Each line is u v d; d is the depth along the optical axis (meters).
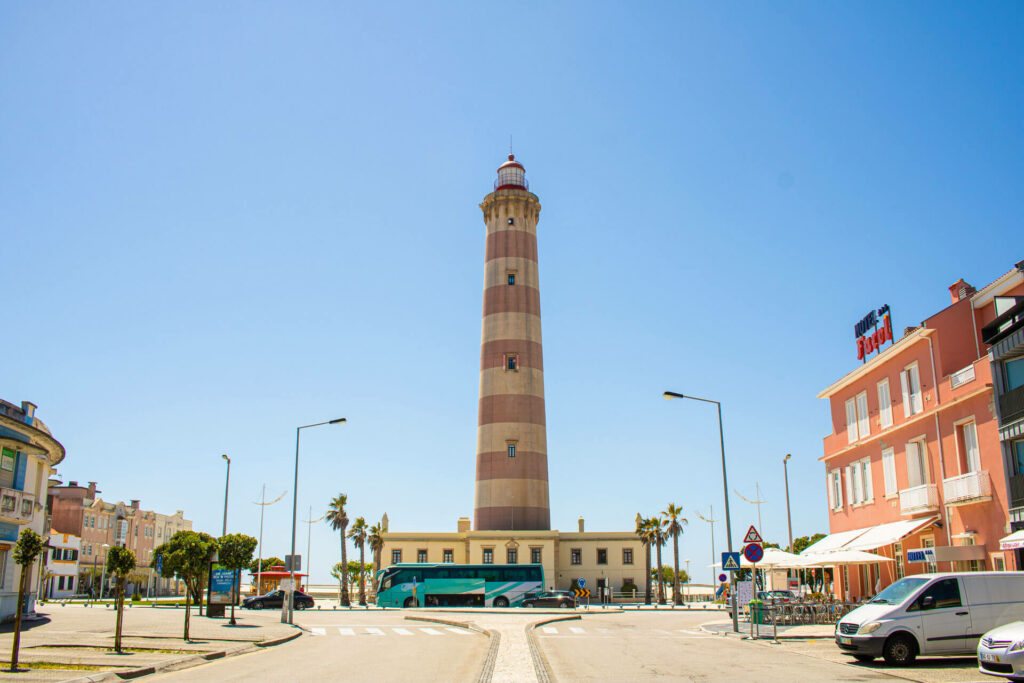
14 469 37.06
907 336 35.88
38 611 49.22
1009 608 21.56
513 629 35.88
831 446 46.16
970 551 30.34
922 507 34.19
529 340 79.19
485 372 78.88
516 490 75.88
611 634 34.69
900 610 21.31
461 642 30.77
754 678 19.02
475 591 64.38
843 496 44.88
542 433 78.56
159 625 37.16
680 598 83.12
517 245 81.38
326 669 21.41
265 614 50.78
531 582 64.62
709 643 29.61
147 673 20.12
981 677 18.48
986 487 30.28
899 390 37.66
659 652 26.09
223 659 24.19
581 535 80.56
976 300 32.59
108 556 25.09
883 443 39.34
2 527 35.56
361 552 82.88
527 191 84.56
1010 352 28.52
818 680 18.45
